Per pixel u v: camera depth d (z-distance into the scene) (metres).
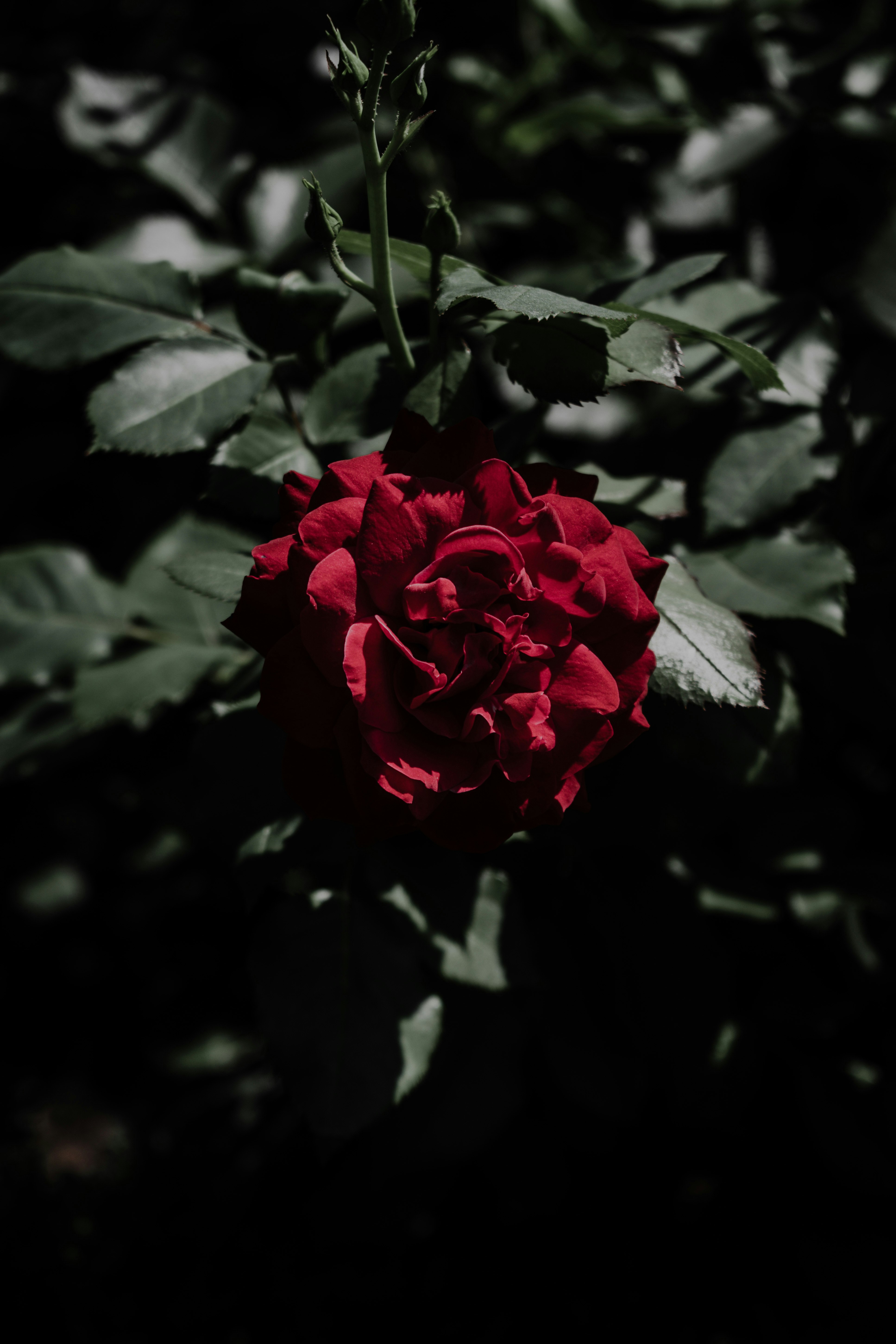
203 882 0.72
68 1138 0.92
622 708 0.40
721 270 0.60
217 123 0.57
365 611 0.39
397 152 0.41
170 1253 0.72
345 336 0.56
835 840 0.54
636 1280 0.63
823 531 0.50
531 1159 0.60
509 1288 0.65
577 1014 0.53
